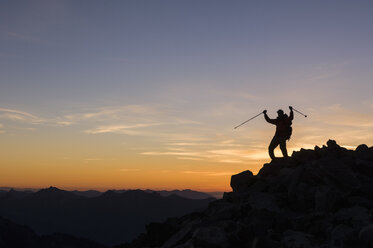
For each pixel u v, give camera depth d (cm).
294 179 1433
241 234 1028
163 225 1400
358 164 1538
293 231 1095
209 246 988
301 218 1145
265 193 1470
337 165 1434
